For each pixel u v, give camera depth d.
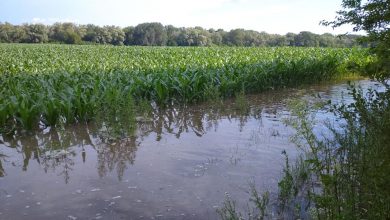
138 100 8.84
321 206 2.72
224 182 4.09
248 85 10.84
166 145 5.65
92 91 7.99
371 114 3.08
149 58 18.27
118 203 3.62
